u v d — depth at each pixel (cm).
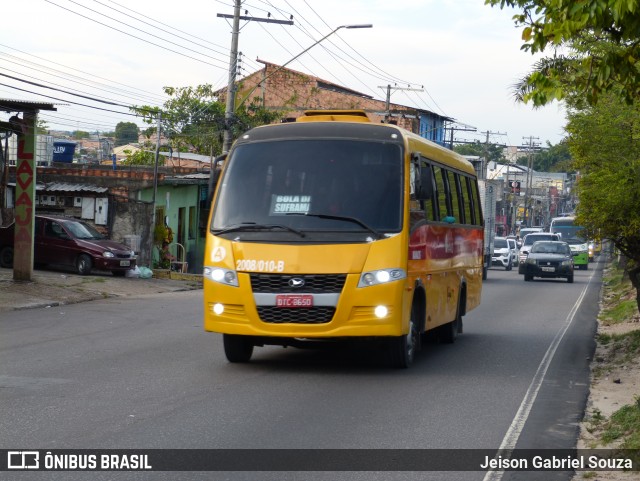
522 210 12838
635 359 1512
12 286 2491
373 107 7306
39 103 2478
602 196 1770
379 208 1252
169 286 3105
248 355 1366
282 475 724
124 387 1116
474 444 863
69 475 710
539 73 1201
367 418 966
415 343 1380
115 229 3606
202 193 4478
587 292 3703
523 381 1277
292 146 1308
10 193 2830
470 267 1853
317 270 1215
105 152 6406
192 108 5403
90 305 2362
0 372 1220
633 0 946
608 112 1745
